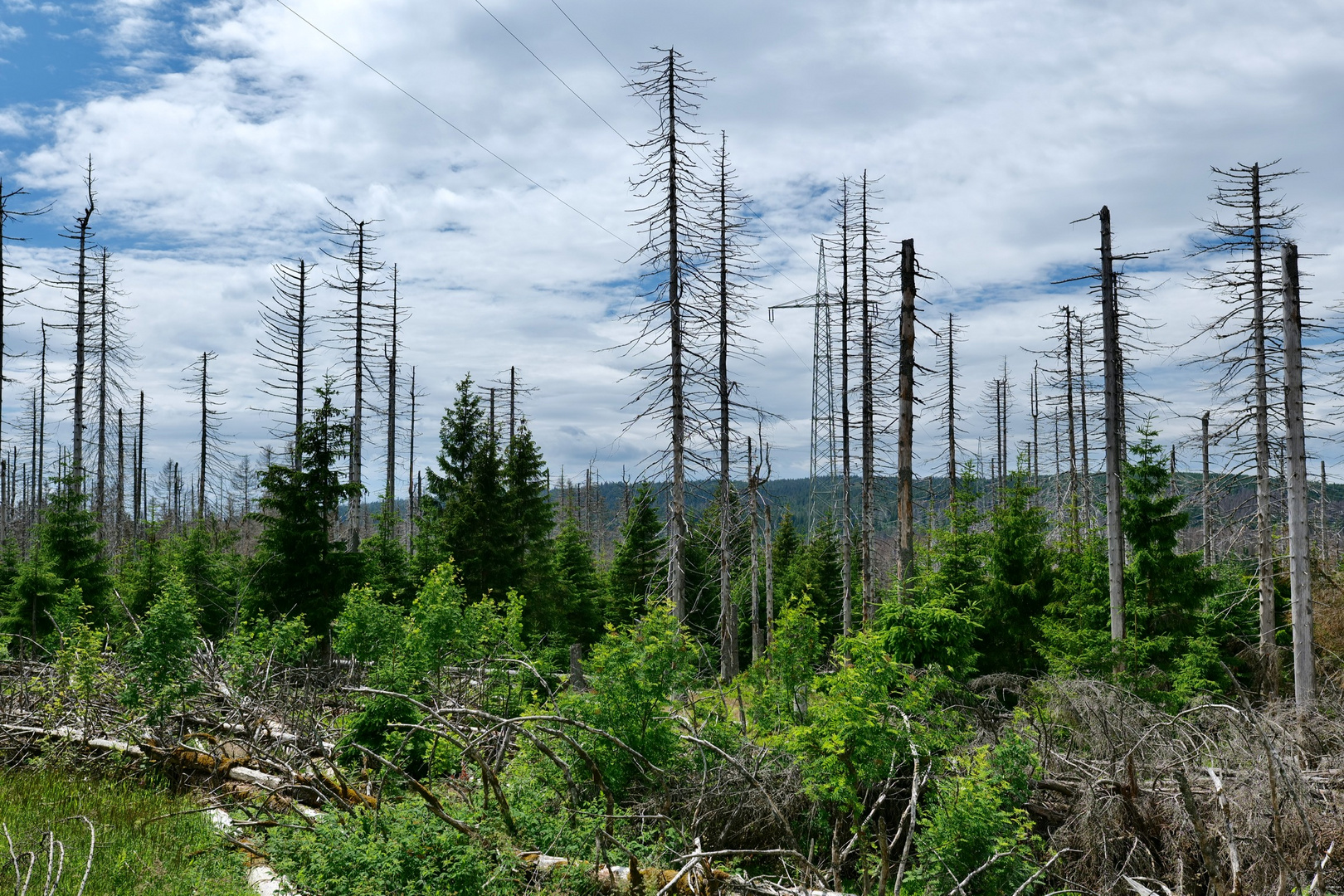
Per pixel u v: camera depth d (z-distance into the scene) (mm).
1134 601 20938
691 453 25109
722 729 11875
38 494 61062
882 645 10297
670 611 11664
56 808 10086
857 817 9125
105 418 43438
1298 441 21109
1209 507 25062
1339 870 8352
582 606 34531
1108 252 23969
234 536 35938
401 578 31859
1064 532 27406
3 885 7637
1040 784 10750
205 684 13773
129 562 32969
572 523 39500
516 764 10109
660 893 7102
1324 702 14492
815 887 8594
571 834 8336
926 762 9977
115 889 7746
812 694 12984
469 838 7637
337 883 7070
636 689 10469
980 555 22172
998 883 8359
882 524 31484
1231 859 7016
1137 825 9711
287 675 15211
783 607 13422
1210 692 16469
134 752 12359
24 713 14422
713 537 32156
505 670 14117
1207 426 26547
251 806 10250
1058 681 12336
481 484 29469
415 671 12742
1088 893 9008
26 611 24516
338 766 11594
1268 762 8797
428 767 11555
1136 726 11266
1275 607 26859
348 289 36562
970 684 13461
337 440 24594
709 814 9953
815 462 33594
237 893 7586
